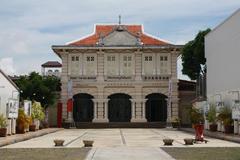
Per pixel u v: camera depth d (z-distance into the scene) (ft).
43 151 69.31
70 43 178.40
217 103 121.80
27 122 119.24
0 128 98.94
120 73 177.68
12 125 110.83
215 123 122.72
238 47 106.93
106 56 178.19
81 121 176.24
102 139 99.45
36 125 137.39
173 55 177.78
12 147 77.56
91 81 177.06
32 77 168.86
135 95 176.76
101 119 174.60
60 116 170.60
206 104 128.36
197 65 170.91
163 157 59.41
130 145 81.46
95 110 175.52
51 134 123.44
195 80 178.70
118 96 177.78
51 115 178.81
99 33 183.52
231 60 113.19
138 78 177.27
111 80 177.06
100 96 176.35
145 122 173.27
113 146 79.10
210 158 57.82
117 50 177.37
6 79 107.14
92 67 177.99
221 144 82.17
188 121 179.11
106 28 192.44
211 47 136.46
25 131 120.98
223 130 115.55
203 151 67.77
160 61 178.09
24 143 87.35
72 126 170.71
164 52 178.29
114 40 178.19
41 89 162.91
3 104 104.99
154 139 98.78
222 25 122.83
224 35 120.67
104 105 176.14
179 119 169.89
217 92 127.54
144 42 181.47
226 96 116.47
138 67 177.47
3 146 79.61
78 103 177.17
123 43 178.19
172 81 176.55
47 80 168.66
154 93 177.47
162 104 176.96
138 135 115.65
